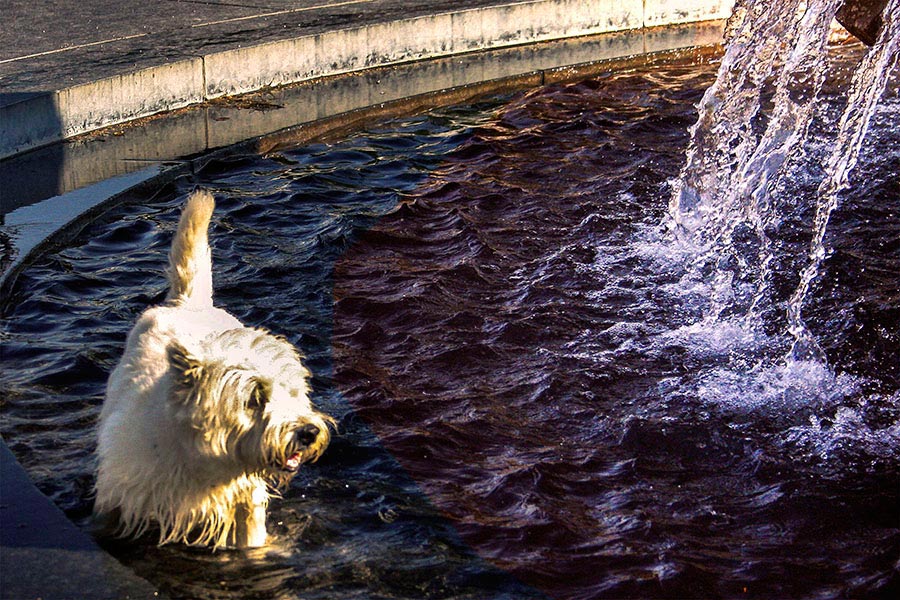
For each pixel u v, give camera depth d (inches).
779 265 300.5
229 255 298.2
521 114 434.9
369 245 309.1
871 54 347.9
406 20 485.7
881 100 436.1
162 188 343.3
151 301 264.8
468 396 232.7
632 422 222.5
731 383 240.7
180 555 166.2
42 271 276.8
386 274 290.7
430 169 373.7
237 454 155.8
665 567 176.9
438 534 181.2
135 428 160.4
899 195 346.9
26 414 207.0
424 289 281.3
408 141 403.2
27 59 409.7
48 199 319.6
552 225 325.4
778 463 211.5
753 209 335.6
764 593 172.4
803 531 190.4
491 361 249.0
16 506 173.0
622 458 211.9
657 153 385.4
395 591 163.8
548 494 197.8
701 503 197.9
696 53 521.3
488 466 206.4
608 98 454.6
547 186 356.8
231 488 163.9
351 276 289.0
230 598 157.2
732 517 194.1
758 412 229.6
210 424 153.4
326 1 528.7
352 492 192.7
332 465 201.5
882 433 223.1
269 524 179.3
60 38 444.1
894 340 261.3
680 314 273.3
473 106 447.2
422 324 264.5
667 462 211.5
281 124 400.2
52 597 150.6
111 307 259.6
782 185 352.2
